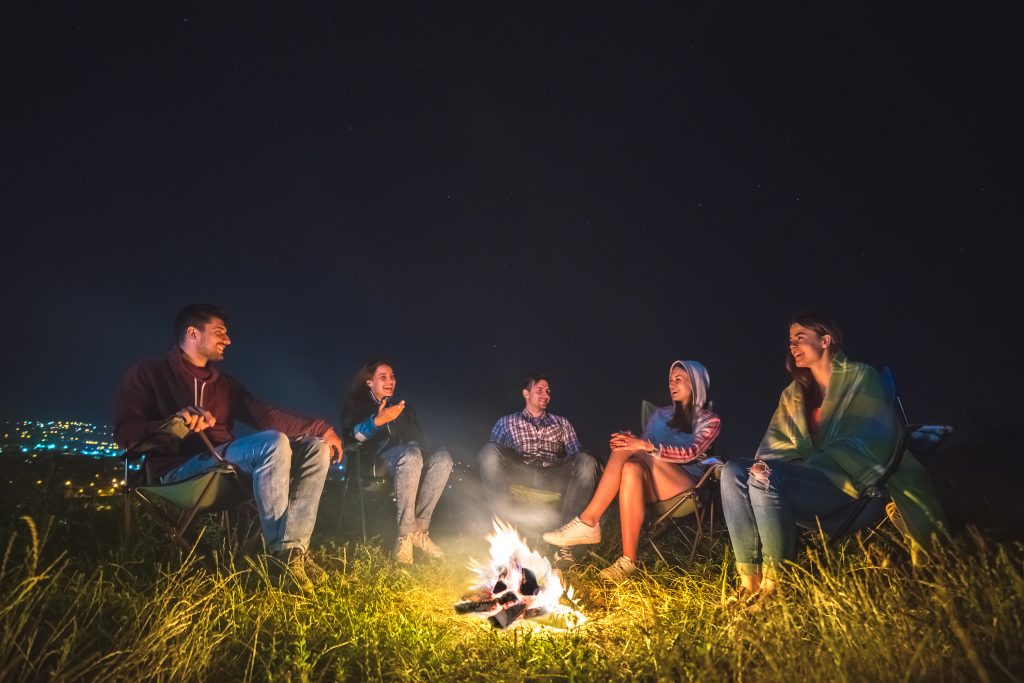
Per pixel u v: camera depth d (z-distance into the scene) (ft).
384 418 16.44
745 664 8.46
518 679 9.14
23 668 8.34
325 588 12.10
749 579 11.57
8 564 11.65
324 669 9.39
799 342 12.57
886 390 11.97
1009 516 15.76
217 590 11.16
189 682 8.77
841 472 11.51
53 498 15.37
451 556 16.94
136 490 13.10
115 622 9.89
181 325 14.44
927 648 7.84
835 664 7.82
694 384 16.14
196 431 13.17
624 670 9.01
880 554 10.73
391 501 18.34
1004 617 8.25
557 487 18.52
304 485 13.64
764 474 11.34
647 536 15.11
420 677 9.51
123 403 13.61
